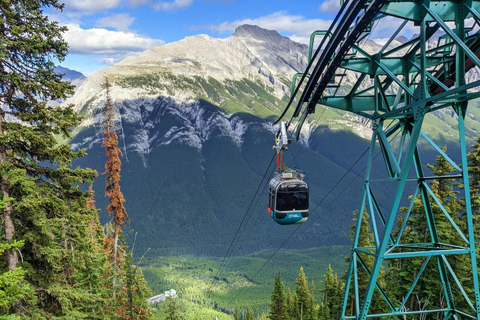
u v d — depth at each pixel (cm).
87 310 2594
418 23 1354
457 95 1294
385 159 1733
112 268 3406
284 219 2255
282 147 2333
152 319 3800
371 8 1269
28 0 1683
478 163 3170
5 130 1752
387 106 1705
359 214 1723
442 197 3291
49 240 1852
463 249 1401
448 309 1575
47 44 1738
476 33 1393
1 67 1686
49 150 1811
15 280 1198
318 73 1695
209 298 18825
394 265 3550
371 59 1614
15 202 1697
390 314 1566
